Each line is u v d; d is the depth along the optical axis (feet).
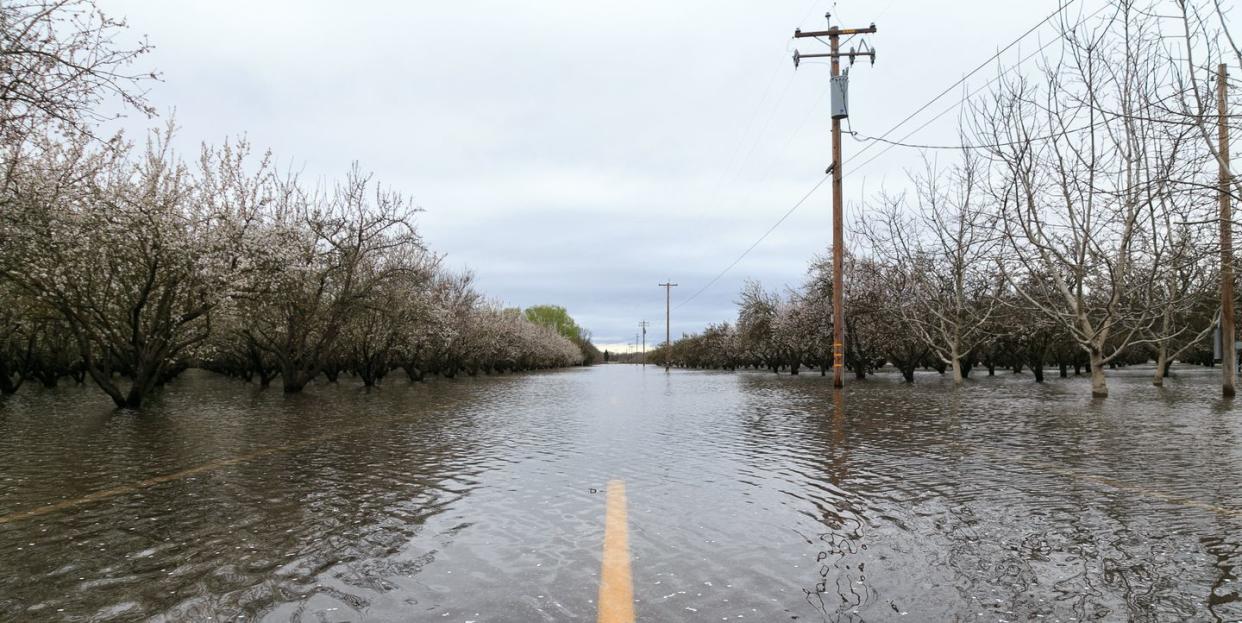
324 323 93.04
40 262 54.19
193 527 18.37
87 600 12.85
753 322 172.14
